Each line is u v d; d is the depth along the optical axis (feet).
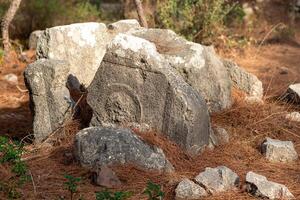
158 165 18.67
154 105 19.89
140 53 19.85
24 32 38.83
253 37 39.75
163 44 22.75
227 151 20.68
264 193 17.46
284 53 36.81
